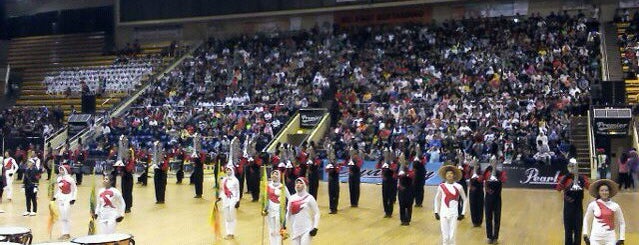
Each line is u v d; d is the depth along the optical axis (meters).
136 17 46.56
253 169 20.55
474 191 15.44
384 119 31.45
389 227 15.44
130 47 46.94
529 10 39.06
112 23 47.38
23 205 19.61
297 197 10.36
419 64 36.50
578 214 12.16
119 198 11.95
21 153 29.19
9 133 36.41
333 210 18.06
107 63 44.72
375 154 28.47
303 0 42.72
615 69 32.06
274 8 43.44
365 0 41.53
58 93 42.66
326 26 42.94
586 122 28.77
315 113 33.28
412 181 15.96
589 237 9.97
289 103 35.22
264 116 33.78
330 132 32.06
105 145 32.34
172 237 13.87
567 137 27.45
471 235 14.35
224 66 40.69
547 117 29.08
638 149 25.25
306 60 39.44
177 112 35.53
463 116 30.14
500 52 35.66
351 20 42.44
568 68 32.91
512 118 29.45
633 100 29.67
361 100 34.53
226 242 13.27
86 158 30.39
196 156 21.84
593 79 30.22
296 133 32.59
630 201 20.98
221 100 37.03
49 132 36.22
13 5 49.47
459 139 28.28
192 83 39.47
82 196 21.97
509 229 15.15
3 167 20.64
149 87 40.00
